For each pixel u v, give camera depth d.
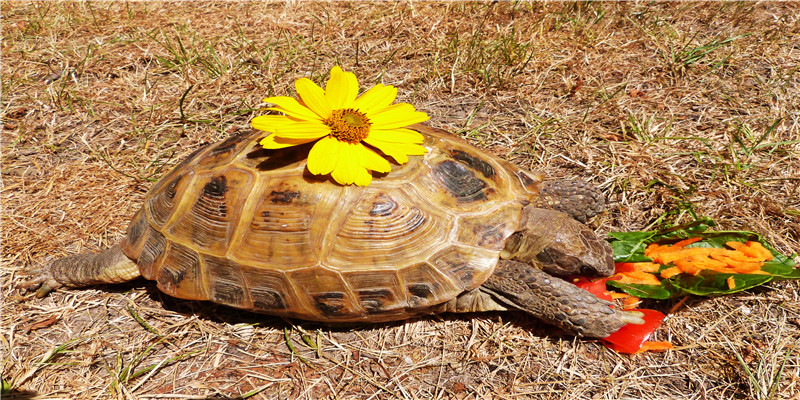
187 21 0.62
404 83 0.51
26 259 0.38
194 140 0.46
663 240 0.36
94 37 0.59
